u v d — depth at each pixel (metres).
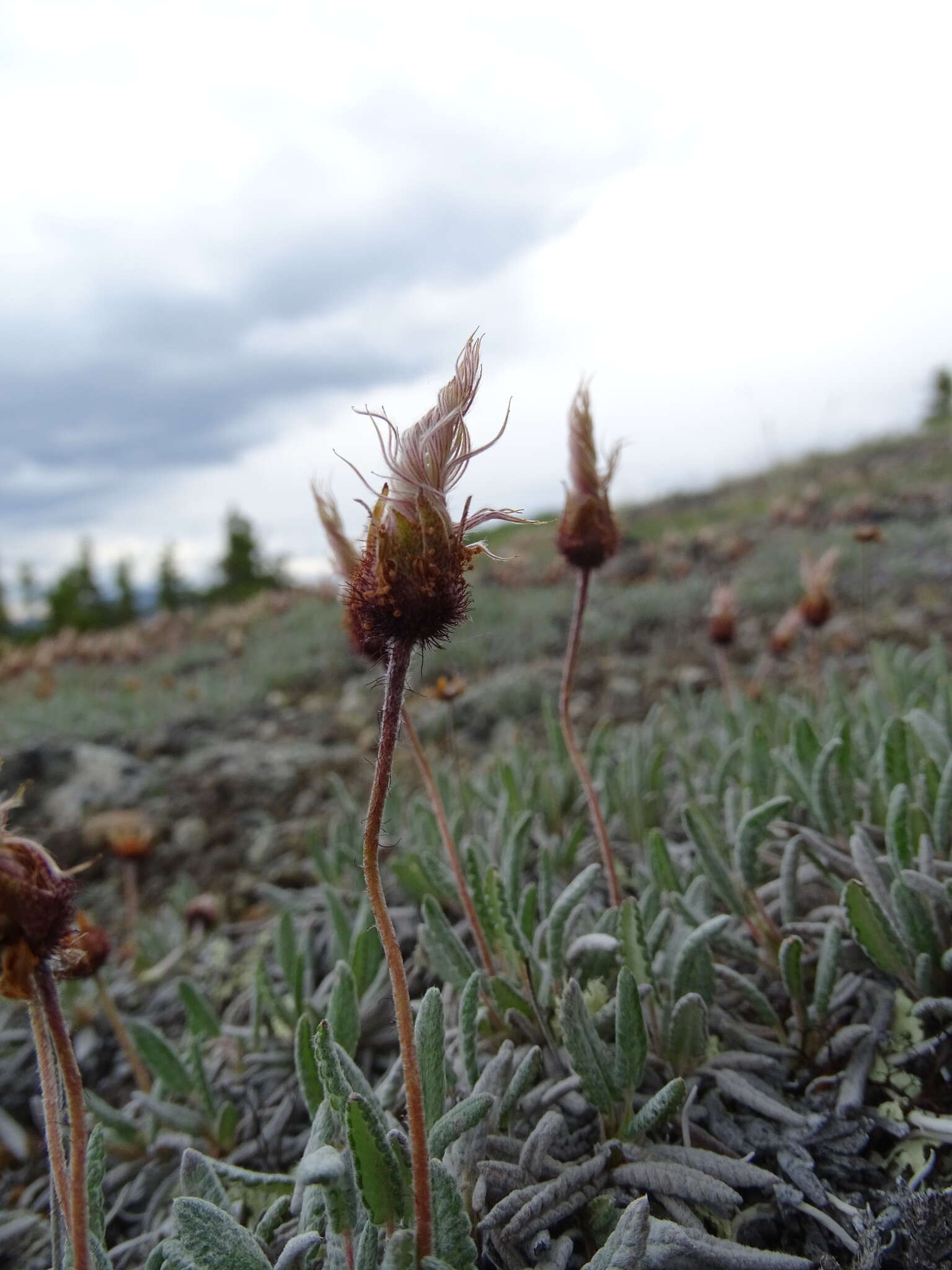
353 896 0.29
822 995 0.17
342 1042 0.18
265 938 0.31
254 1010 0.23
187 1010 0.24
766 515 1.39
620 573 1.07
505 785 0.29
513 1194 0.14
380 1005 0.22
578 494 0.20
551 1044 0.18
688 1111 0.17
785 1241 0.15
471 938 0.24
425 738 0.56
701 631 0.74
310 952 0.27
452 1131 0.13
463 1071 0.17
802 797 0.22
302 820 0.45
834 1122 0.16
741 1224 0.15
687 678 0.59
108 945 0.22
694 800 0.28
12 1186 0.22
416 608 0.11
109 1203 0.20
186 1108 0.21
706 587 0.89
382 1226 0.12
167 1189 0.20
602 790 0.30
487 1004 0.19
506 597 1.02
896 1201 0.15
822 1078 0.17
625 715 0.54
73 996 0.29
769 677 0.56
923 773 0.22
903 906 0.17
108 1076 0.26
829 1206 0.15
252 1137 0.20
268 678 0.82
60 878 0.11
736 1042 0.18
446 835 0.20
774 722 0.34
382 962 0.22
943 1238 0.14
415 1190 0.11
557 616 0.88
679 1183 0.15
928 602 0.68
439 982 0.23
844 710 0.30
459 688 0.31
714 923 0.17
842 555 0.89
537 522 0.12
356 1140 0.11
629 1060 0.16
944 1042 0.17
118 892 0.42
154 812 0.49
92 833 0.46
